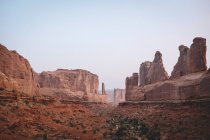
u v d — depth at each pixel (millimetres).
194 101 50844
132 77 91875
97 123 60344
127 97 91312
